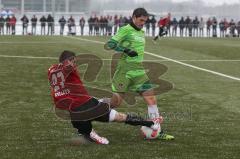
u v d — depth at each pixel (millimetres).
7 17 98250
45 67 37406
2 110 20891
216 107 22188
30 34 98750
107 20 99438
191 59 46375
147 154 14523
